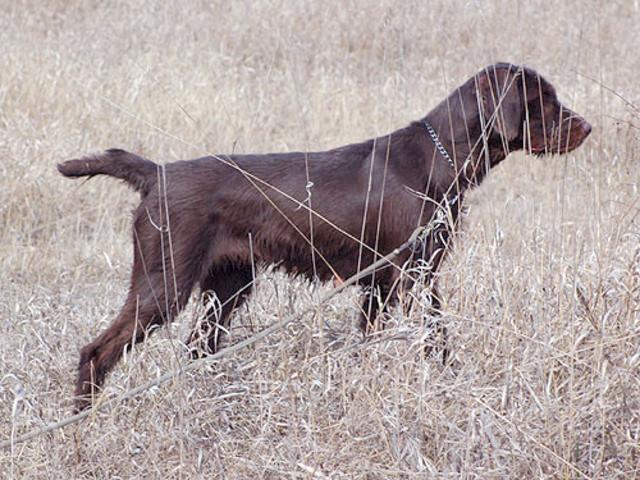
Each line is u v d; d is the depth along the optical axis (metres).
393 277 7.97
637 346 6.82
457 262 8.15
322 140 14.73
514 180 12.59
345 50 19.05
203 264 7.84
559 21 18.97
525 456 6.26
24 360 7.79
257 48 19.25
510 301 7.38
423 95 15.80
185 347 7.38
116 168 7.84
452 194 8.09
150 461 6.55
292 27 19.88
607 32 18.97
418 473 6.27
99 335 7.86
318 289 8.63
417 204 7.92
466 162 7.79
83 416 6.64
